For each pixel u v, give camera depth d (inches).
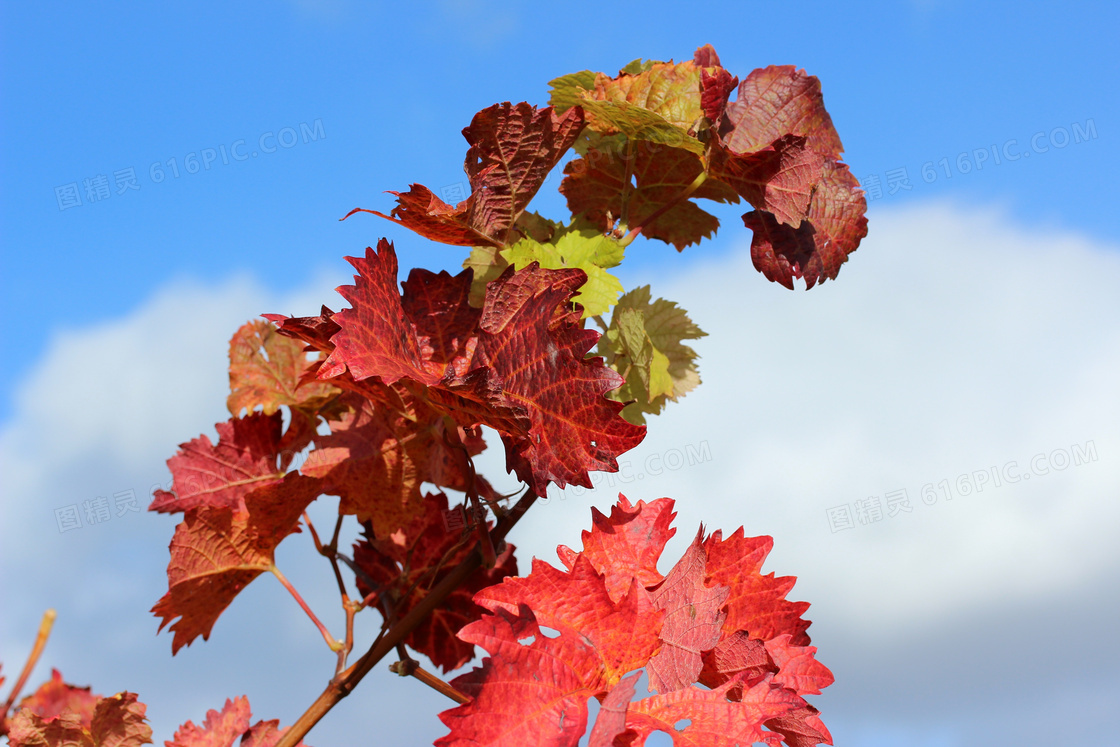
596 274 45.6
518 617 42.3
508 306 44.3
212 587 46.5
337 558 46.9
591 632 42.9
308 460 46.6
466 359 45.0
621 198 48.2
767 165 46.2
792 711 42.4
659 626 43.2
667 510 45.0
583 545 44.6
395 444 46.9
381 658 45.0
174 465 46.6
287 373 48.1
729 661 43.7
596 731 41.8
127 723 45.3
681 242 49.4
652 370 47.2
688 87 46.6
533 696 42.1
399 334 43.9
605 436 43.6
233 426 47.4
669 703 42.7
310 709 44.8
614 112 45.8
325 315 43.7
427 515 48.1
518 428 43.1
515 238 46.9
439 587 45.2
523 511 45.8
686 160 47.2
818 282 47.1
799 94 48.0
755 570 45.1
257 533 46.5
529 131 45.4
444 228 45.4
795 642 44.7
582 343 43.8
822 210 47.3
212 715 46.8
